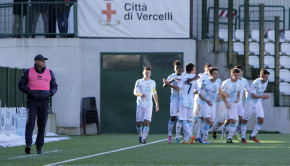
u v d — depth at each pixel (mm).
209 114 42969
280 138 51344
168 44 62375
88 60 62125
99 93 62250
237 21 73625
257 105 45906
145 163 26406
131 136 56906
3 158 29719
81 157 30141
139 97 44094
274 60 65000
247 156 30719
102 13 61844
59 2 60250
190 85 42219
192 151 34531
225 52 65438
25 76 33219
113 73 62312
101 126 62062
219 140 48094
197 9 68750
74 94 60188
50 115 57844
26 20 60781
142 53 62281
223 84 43656
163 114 62281
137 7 62125
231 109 44094
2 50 60500
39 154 32688
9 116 49719
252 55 66938
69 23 61469
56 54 60312
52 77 34062
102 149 36844
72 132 60000
